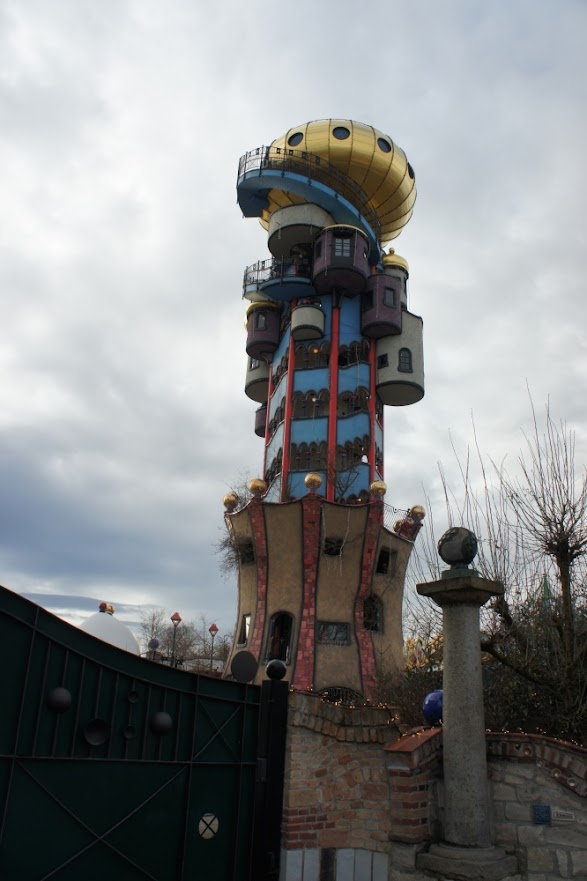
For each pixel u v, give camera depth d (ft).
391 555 127.34
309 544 118.83
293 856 28.86
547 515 43.11
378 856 30.12
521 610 43.80
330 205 147.02
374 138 151.94
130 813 24.85
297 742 30.48
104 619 56.24
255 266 160.66
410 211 163.53
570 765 29.37
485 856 28.25
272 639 121.19
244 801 29.14
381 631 122.83
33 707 22.35
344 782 31.22
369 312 147.23
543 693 42.86
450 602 32.24
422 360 149.69
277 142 155.53
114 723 24.88
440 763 32.24
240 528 126.62
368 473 135.85
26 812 21.79
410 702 57.16
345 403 144.77
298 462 137.28
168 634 280.31
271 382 157.48
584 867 28.02
